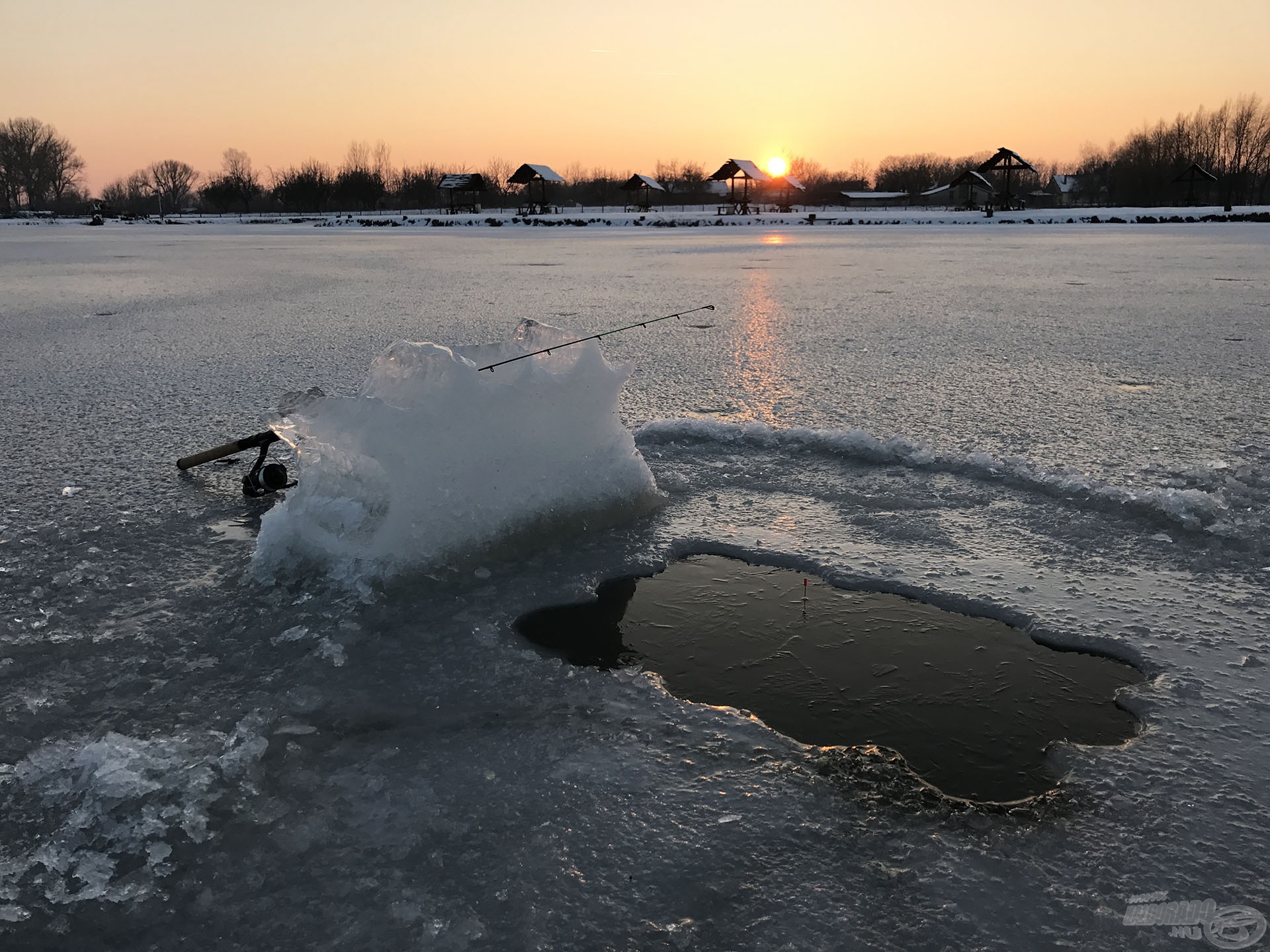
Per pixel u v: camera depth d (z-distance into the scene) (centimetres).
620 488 383
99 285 1586
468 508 331
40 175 11869
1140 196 8231
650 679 261
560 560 341
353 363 756
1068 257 2117
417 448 318
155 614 301
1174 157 7944
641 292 1369
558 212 7738
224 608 304
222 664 270
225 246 3189
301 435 318
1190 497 376
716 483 430
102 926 175
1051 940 170
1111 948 168
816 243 3142
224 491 425
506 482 344
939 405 584
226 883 185
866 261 2077
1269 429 512
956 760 225
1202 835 197
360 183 9475
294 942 171
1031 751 229
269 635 286
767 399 607
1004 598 307
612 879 185
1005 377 672
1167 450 473
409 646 279
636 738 233
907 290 1357
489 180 9400
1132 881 184
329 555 322
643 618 300
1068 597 308
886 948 168
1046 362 734
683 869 188
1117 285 1393
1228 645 275
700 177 10619
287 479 421
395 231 4997
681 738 232
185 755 224
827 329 939
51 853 193
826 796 210
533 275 1745
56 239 3950
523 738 233
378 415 312
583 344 385
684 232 4425
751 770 220
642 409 581
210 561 343
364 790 213
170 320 1065
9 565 340
